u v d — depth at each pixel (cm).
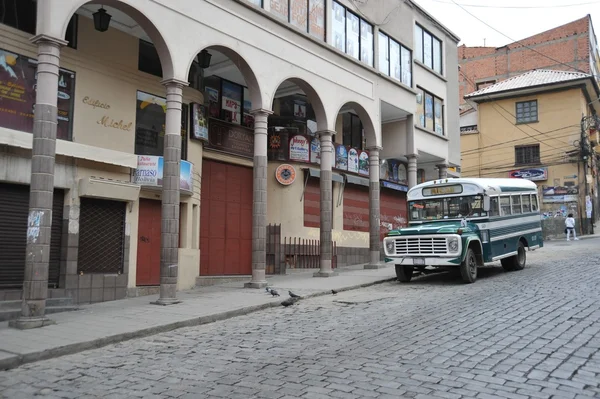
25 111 1135
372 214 1927
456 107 2709
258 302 1159
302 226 1941
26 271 920
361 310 1071
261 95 1442
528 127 3756
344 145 2188
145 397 559
